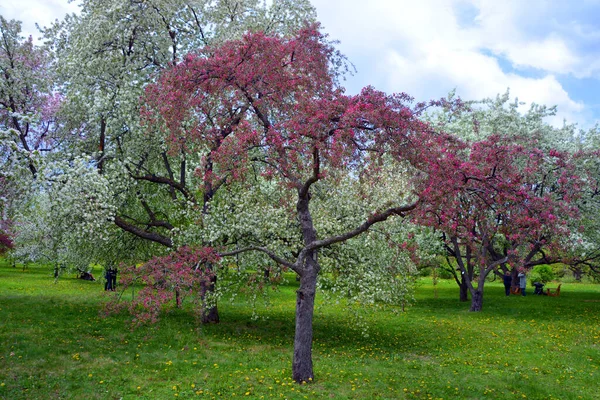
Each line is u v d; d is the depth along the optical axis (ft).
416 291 124.47
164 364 38.86
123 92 52.03
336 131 30.01
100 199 48.44
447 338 56.24
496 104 88.28
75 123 58.59
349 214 53.21
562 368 42.47
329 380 36.32
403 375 38.65
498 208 32.68
